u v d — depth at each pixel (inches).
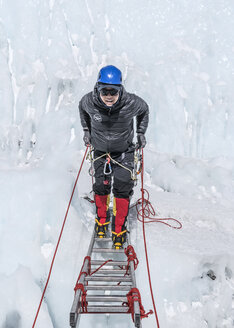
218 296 115.1
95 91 100.8
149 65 238.1
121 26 246.1
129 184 115.4
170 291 112.0
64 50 235.3
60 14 240.4
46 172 128.5
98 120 105.8
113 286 93.0
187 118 230.4
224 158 209.8
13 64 234.4
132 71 231.5
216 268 118.8
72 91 230.7
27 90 228.2
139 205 158.2
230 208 163.6
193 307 112.3
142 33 245.1
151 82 230.5
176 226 144.9
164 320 108.3
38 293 104.9
